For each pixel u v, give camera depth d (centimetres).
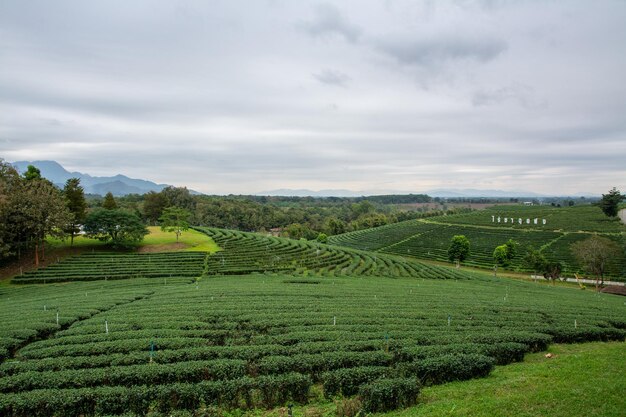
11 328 3045
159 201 13250
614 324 3372
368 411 1750
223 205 18700
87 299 4247
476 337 2670
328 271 7438
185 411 1720
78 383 2009
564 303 4319
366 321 3225
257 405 1894
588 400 1644
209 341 2727
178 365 2145
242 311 3491
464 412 1581
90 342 2694
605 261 7406
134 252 8388
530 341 2677
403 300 4194
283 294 4441
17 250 7281
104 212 8369
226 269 6988
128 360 2316
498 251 8869
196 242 9681
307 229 17212
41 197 6775
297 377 1934
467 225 16775
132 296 4381
